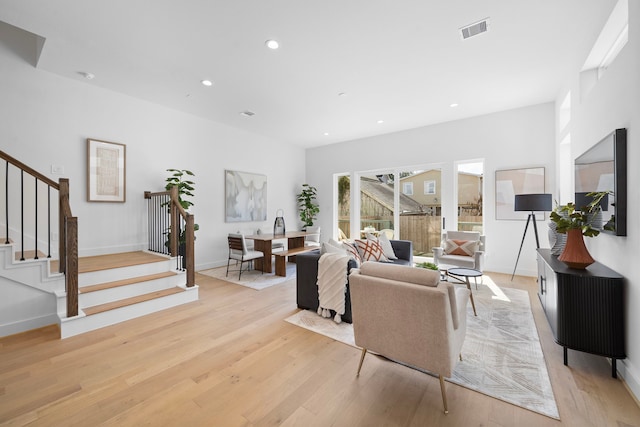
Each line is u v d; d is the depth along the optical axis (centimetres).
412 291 165
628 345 185
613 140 198
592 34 260
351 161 679
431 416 157
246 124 560
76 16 242
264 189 648
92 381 190
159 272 365
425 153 566
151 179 452
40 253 328
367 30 263
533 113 456
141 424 152
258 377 195
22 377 194
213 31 264
